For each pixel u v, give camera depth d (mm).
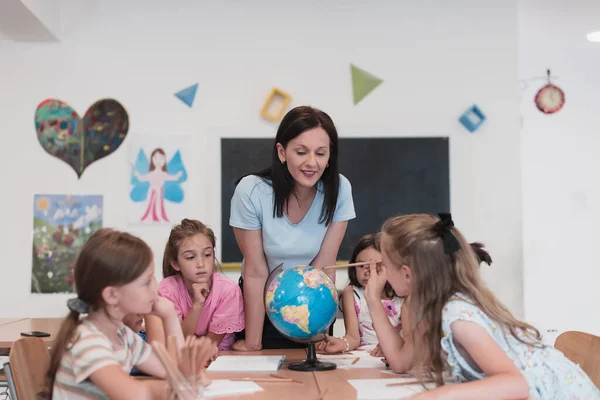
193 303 2160
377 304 1795
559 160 4402
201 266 2193
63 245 3578
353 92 3668
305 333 1731
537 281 4398
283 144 1915
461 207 3648
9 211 3586
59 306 3559
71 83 3617
